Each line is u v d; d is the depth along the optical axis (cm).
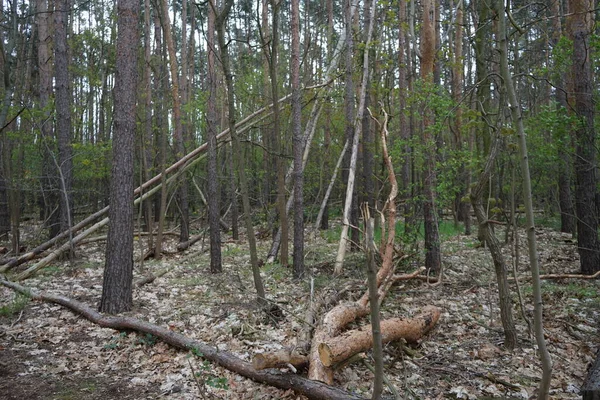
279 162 1065
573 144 919
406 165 1289
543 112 804
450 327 644
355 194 1301
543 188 1505
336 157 1788
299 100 997
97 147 1473
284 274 995
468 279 910
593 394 325
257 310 694
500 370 499
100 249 1388
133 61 734
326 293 758
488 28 639
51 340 607
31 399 454
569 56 987
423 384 471
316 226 1267
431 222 917
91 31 1742
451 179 888
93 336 625
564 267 1009
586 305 721
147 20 1416
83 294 839
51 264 1138
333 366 461
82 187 1856
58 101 1252
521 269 991
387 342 520
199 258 1252
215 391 461
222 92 1948
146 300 789
